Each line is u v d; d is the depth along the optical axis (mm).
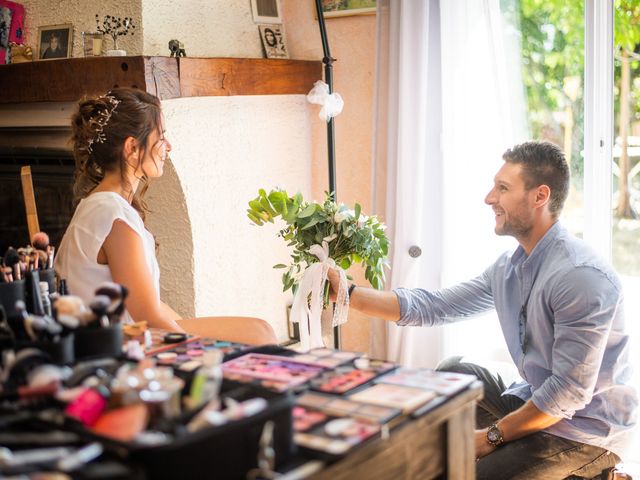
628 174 2732
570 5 2748
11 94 2773
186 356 1353
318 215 2262
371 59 3141
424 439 1159
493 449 2098
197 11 2895
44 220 2939
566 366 2004
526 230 2174
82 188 2074
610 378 2109
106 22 2691
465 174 2865
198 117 2812
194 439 878
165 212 2844
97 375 1087
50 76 2639
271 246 3184
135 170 2018
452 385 1223
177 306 2900
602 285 2016
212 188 2896
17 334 1222
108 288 1260
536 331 2152
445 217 2887
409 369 1312
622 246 2771
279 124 3174
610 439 2115
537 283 2141
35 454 879
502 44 2799
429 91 2896
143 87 2418
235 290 3039
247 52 3117
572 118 2801
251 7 3127
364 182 3240
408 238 2922
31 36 3043
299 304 2250
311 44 3246
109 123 1965
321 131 3316
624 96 2701
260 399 1014
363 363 1322
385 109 2980
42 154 2885
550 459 2061
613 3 2674
